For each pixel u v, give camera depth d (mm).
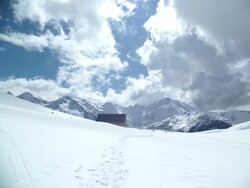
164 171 15227
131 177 13016
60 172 11625
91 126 57938
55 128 29594
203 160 20812
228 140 65688
